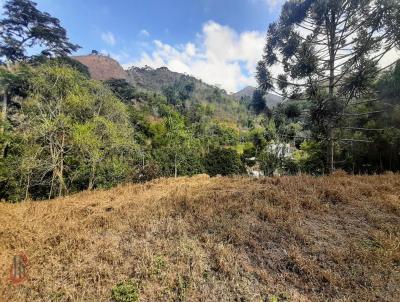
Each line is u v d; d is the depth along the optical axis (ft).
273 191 24.91
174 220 19.97
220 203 22.71
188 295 12.75
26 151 53.72
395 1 31.24
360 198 24.34
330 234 17.98
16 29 103.65
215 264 14.80
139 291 13.08
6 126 64.23
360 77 33.99
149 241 17.26
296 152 99.91
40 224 21.12
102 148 62.28
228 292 13.03
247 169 108.99
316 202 22.36
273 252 15.97
